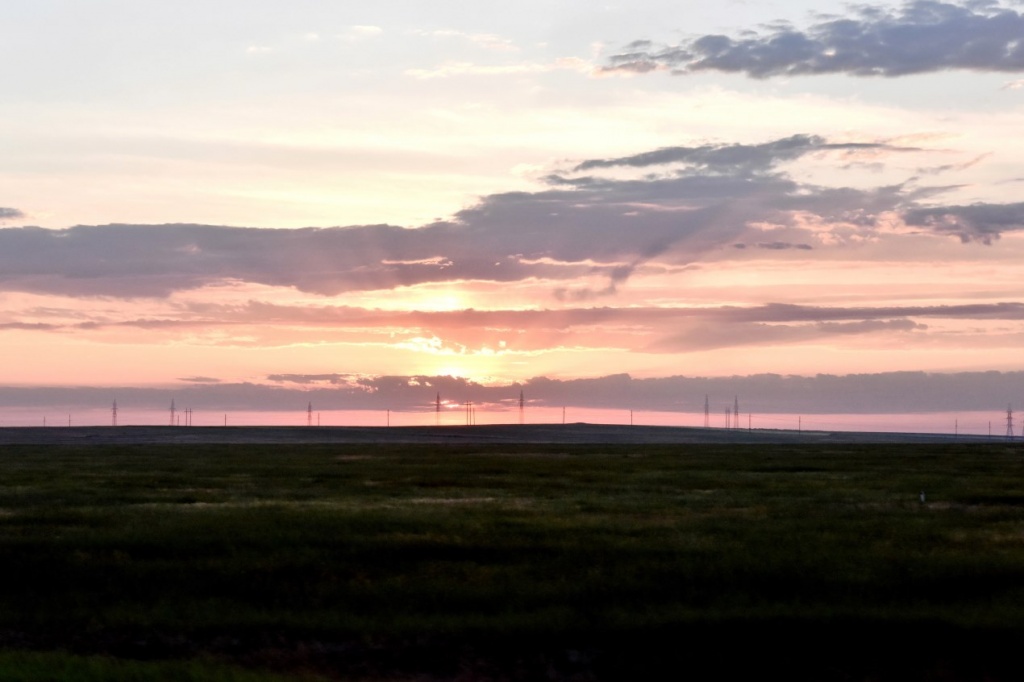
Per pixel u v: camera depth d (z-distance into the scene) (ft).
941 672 77.97
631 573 104.32
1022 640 81.46
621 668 79.10
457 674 77.71
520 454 398.01
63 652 79.20
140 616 89.66
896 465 309.63
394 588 98.58
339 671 78.07
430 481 233.35
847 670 78.59
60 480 235.81
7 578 104.01
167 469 285.23
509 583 101.09
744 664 79.51
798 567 105.09
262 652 81.41
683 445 534.37
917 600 94.58
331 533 127.65
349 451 430.20
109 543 118.62
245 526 133.39
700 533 132.77
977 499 186.70
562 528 135.74
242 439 633.61
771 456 377.71
